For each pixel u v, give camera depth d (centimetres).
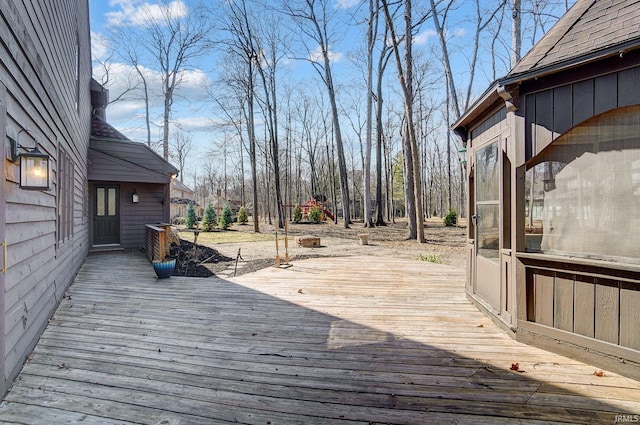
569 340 282
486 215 398
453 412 209
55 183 435
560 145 294
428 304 449
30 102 312
